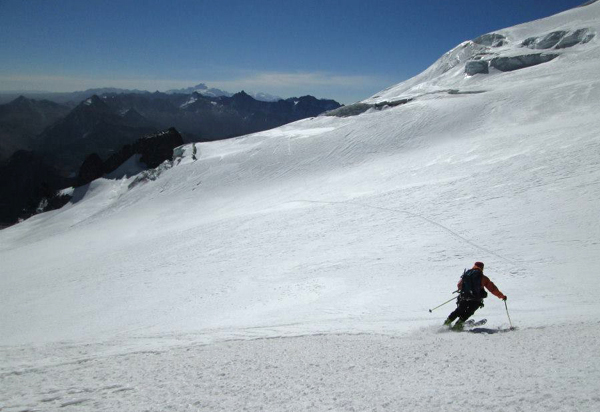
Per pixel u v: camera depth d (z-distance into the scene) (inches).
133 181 3821.4
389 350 276.5
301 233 1307.8
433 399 164.2
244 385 210.2
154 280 1087.6
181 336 427.5
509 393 161.3
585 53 4389.8
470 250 828.6
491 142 2010.3
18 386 242.2
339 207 1550.2
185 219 2444.6
